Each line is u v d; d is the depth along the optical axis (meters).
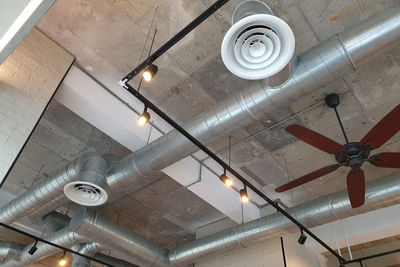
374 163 3.34
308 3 3.28
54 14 3.50
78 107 4.00
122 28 3.61
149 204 6.46
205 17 2.33
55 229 5.83
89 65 4.00
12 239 6.94
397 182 4.10
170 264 5.94
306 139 3.22
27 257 6.11
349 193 3.71
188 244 5.92
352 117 4.41
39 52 3.48
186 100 4.39
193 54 3.80
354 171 3.34
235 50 2.15
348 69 2.77
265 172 5.48
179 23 3.50
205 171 5.20
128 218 6.96
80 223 4.95
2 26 2.00
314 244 6.07
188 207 6.52
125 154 5.43
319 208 4.54
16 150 2.91
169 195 6.16
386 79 3.91
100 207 6.52
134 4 3.37
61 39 3.73
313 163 5.20
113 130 4.26
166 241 7.93
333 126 4.57
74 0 3.37
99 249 6.07
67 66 3.76
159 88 4.25
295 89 2.95
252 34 2.14
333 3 3.28
